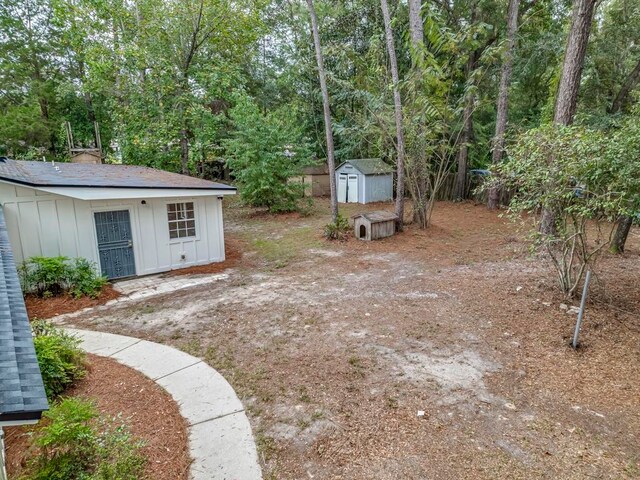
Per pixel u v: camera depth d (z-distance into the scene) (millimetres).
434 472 2703
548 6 14633
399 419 3305
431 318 5477
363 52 17391
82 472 2643
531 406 3453
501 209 15617
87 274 6980
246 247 10641
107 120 21172
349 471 2744
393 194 19578
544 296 5996
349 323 5398
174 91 15234
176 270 8641
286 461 2873
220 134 18578
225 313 5957
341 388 3818
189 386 3967
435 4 16031
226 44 16078
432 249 9664
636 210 4441
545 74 15227
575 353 4363
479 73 11570
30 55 19625
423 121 11273
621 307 5523
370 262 8680
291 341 4914
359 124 13086
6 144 17438
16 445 3051
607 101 14547
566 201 5324
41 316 5969
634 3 13484
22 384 1815
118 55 14109
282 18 21578
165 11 14320
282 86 21469
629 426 3168
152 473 2771
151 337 5180
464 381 3879
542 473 2670
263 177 14820
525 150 5543
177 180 9312
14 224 6742
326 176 21406
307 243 10734
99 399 3760
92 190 7082
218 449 3021
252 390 3857
